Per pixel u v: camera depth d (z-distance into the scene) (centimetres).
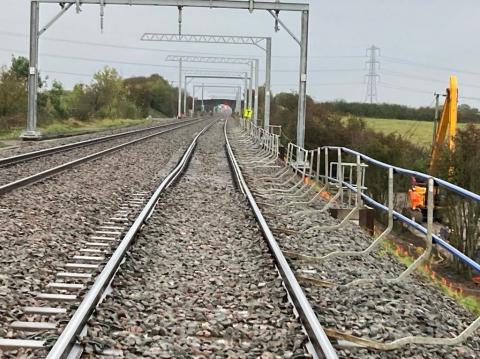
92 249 977
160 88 15800
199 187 1883
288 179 2320
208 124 8888
